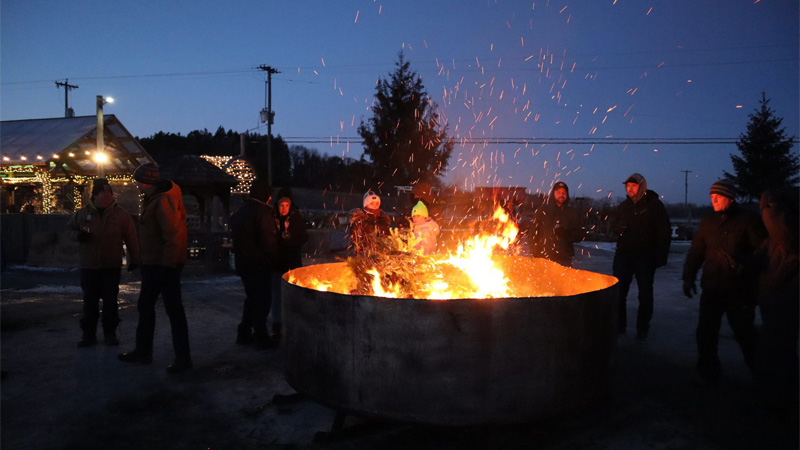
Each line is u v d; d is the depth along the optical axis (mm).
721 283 3842
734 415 3438
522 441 3033
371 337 2666
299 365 3020
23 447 3004
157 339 5336
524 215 17016
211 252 10492
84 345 5023
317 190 43156
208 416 3432
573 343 2723
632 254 5289
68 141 15992
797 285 3301
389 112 25406
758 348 3434
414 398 2604
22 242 11375
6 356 4703
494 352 2586
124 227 5148
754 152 31109
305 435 3141
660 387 3957
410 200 5227
